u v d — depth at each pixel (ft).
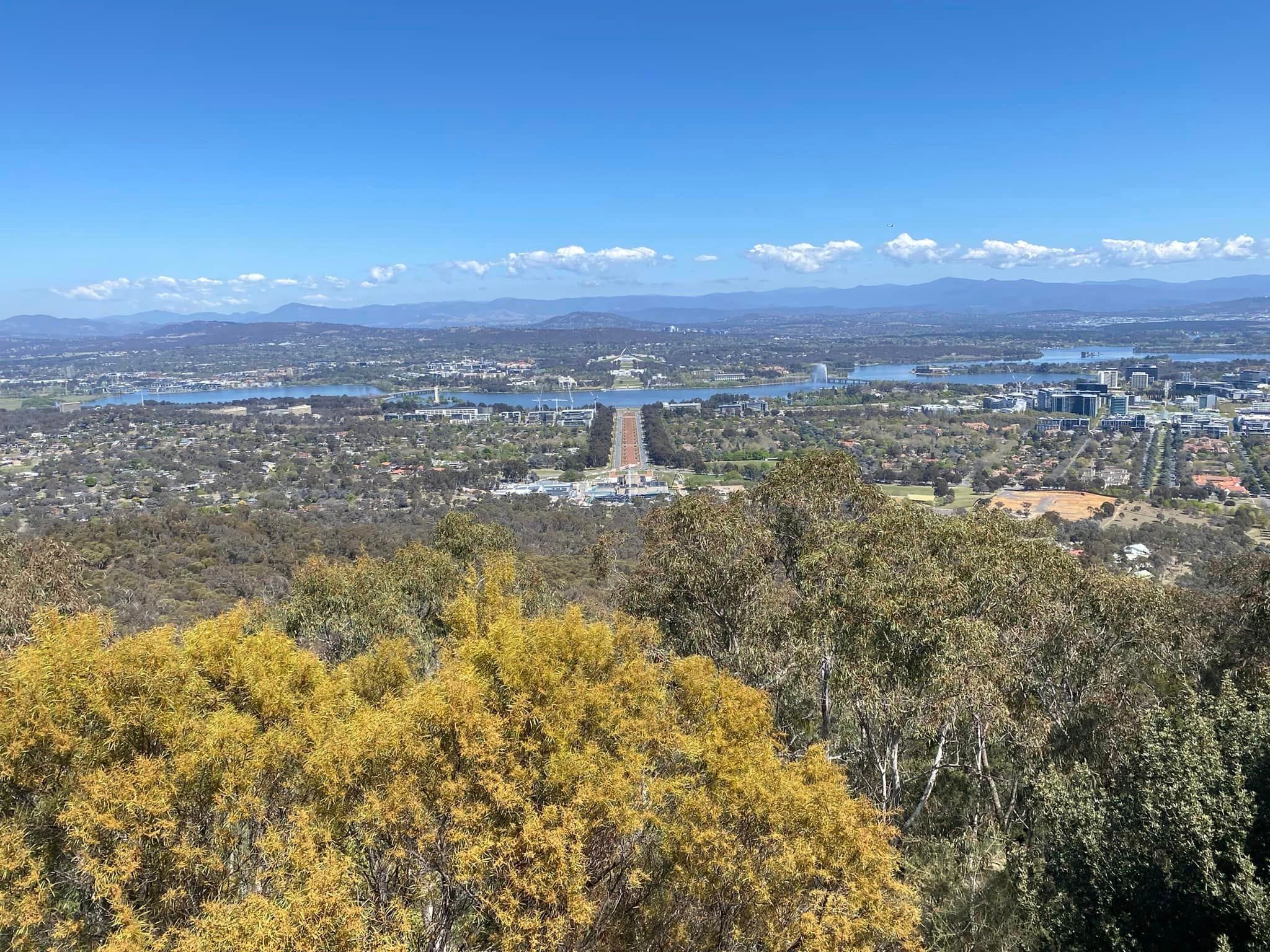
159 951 29.04
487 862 31.81
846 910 33.96
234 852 33.94
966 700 50.19
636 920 37.58
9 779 32.45
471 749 33.45
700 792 36.40
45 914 30.19
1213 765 34.88
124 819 30.94
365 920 30.42
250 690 39.83
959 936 42.47
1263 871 32.01
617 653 46.55
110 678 34.76
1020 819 53.98
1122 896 34.50
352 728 35.68
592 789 33.81
